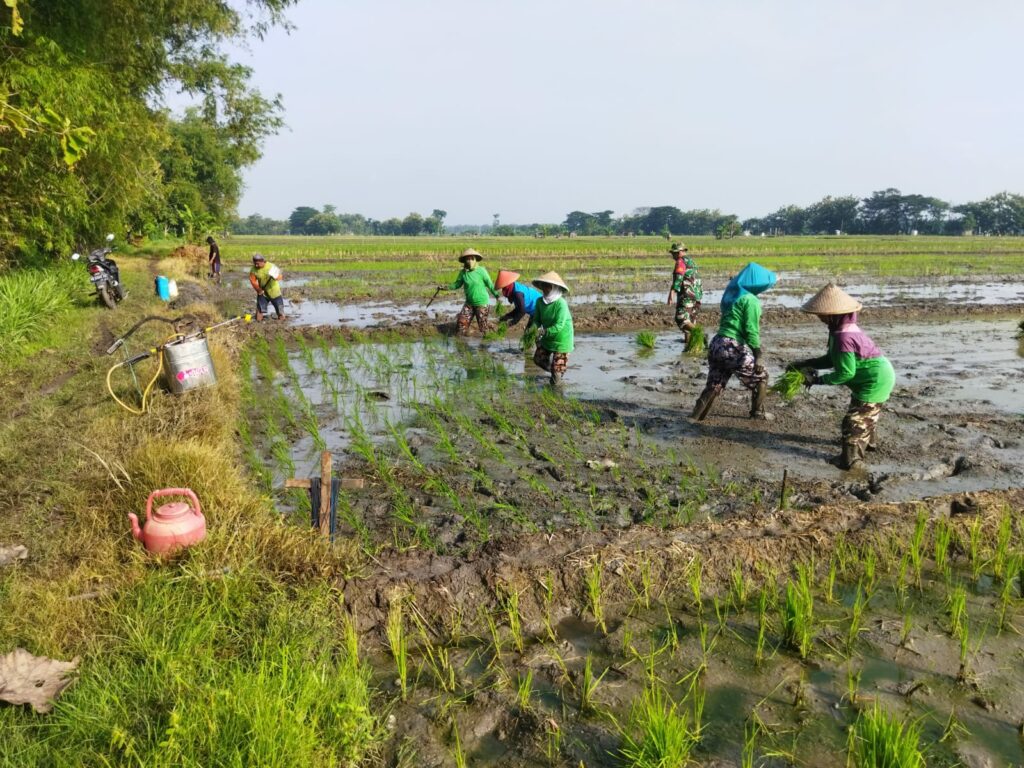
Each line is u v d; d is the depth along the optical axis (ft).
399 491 18.24
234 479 16.52
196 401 22.88
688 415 26.21
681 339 44.09
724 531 15.40
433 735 10.00
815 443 22.95
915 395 29.01
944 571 14.40
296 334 42.86
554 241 278.46
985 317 53.16
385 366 34.91
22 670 9.74
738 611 13.12
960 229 443.73
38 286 39.06
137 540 13.24
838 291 19.83
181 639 10.83
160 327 38.45
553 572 13.65
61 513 15.44
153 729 9.07
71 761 8.64
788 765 9.24
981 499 16.52
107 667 10.28
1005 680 10.94
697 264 110.01
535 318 31.17
